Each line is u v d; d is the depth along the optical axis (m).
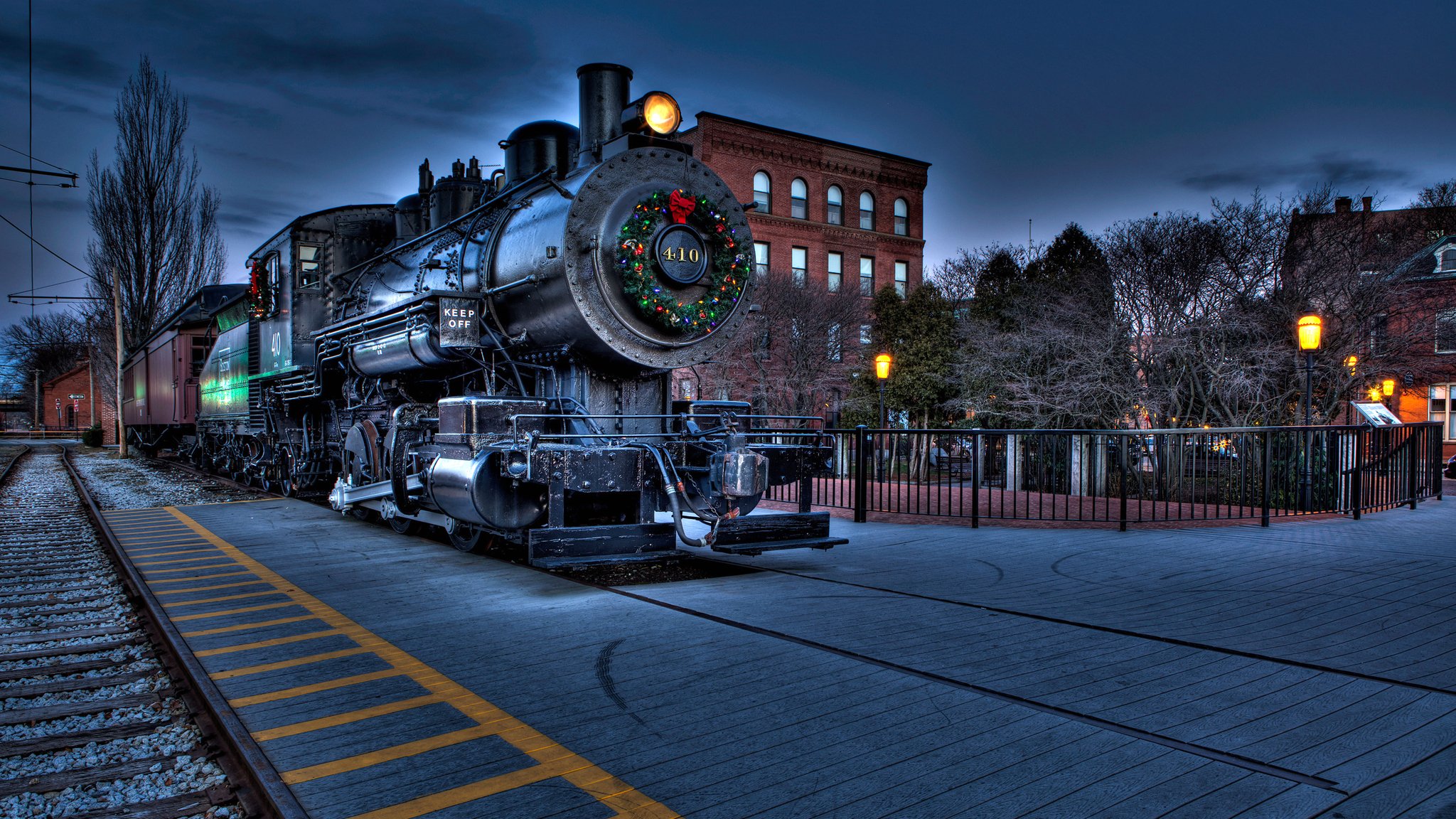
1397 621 4.55
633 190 6.29
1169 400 14.30
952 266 23.53
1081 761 2.75
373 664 3.85
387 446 7.98
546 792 2.55
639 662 3.85
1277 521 8.87
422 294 6.56
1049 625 4.50
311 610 4.91
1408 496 10.15
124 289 32.47
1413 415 25.39
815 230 28.59
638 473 5.49
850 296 24.20
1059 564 6.35
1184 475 9.23
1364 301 13.64
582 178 6.30
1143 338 14.66
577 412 6.21
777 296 22.91
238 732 2.99
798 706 3.28
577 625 4.54
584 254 6.06
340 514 9.63
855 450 9.27
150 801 2.69
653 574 6.03
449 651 4.06
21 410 74.56
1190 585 5.53
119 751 3.14
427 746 2.91
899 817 2.38
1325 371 13.70
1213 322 13.79
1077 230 20.44
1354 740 2.91
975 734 2.98
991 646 4.08
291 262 10.24
